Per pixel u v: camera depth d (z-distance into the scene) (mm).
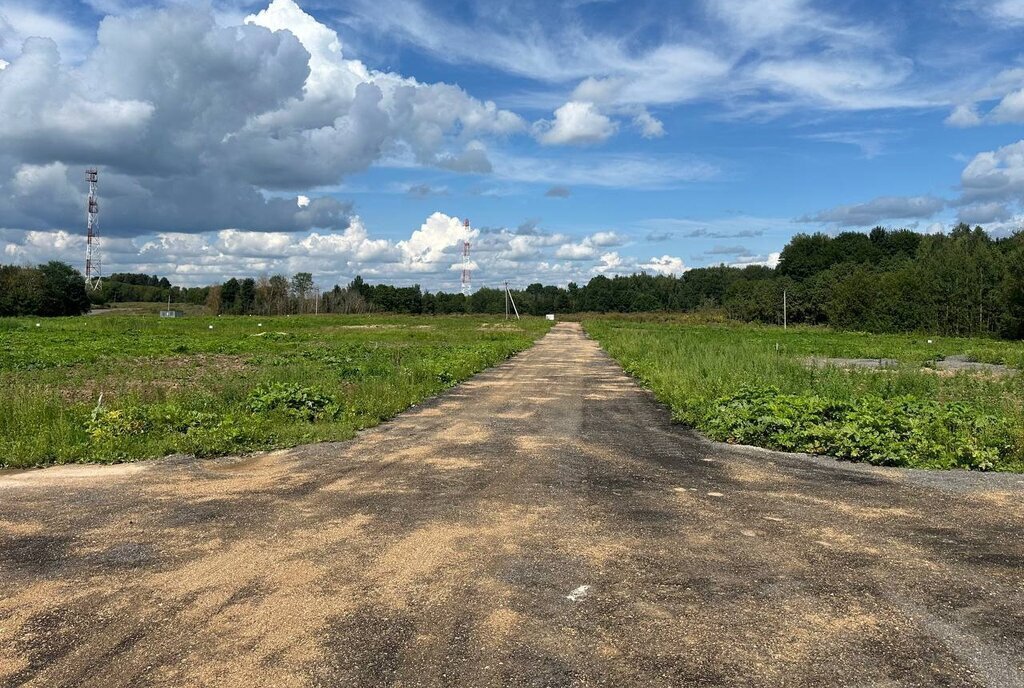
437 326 69938
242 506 6648
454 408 14039
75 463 8711
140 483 7625
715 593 4512
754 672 3520
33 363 21938
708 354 19375
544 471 8188
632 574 4840
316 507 6602
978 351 33156
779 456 9172
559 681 3422
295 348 33156
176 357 27047
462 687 3361
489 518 6207
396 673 3494
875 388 15430
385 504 6703
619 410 13758
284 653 3705
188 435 9828
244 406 12461
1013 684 3416
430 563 5055
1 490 7309
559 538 5637
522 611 4227
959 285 62438
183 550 5367
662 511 6445
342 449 9648
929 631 3986
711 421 11031
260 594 4496
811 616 4176
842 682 3426
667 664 3596
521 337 46906
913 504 6730
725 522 6098
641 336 40219
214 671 3518
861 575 4836
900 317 68438
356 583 4676
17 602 4391
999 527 5980
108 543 5547
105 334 42500
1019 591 4570
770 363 17266
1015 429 9250
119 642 3840
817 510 6500
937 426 9711
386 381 15758
